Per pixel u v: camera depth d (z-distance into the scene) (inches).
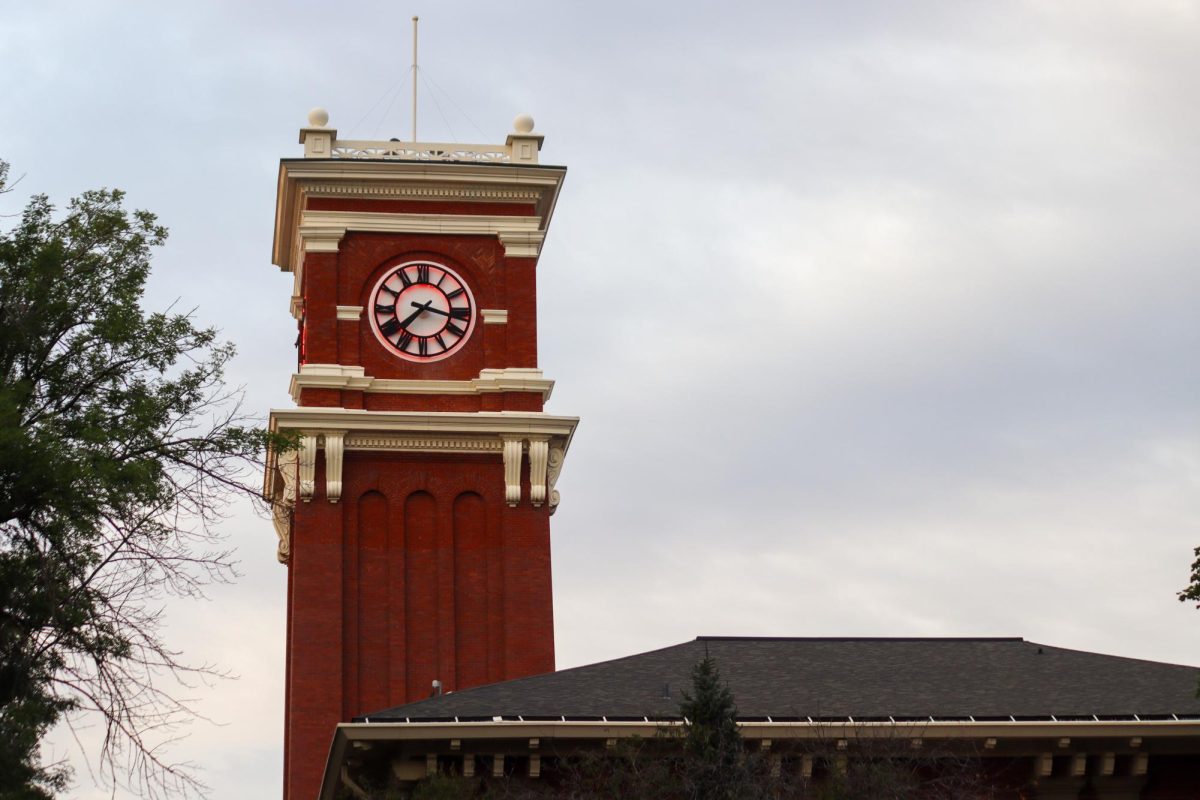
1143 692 1815.9
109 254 1685.5
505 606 2859.3
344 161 2960.1
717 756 1526.8
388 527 2869.1
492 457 2918.3
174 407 1656.0
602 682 1835.6
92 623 1526.8
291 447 1727.4
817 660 1916.8
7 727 1518.2
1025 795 1748.3
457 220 2994.6
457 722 1700.3
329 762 1867.6
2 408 1496.1
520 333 2970.0
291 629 2888.8
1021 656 1945.1
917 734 1705.2
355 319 2950.3
